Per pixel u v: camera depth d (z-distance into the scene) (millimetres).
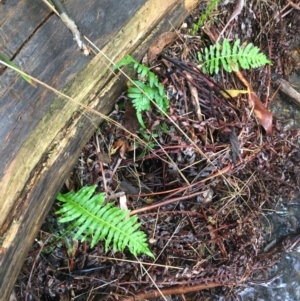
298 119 717
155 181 572
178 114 557
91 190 479
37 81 365
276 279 632
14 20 394
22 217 400
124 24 453
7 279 405
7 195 384
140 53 502
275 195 662
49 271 509
